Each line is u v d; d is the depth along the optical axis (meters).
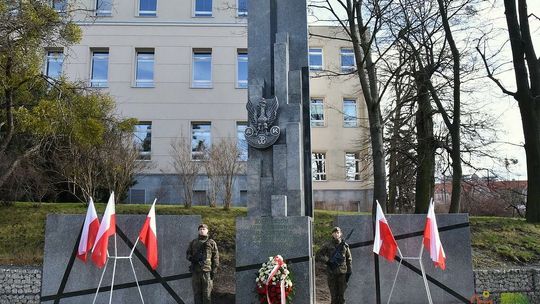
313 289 11.70
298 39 13.31
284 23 13.41
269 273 10.62
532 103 18.25
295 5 13.45
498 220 17.80
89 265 12.00
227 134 30.97
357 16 18.34
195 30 31.92
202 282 10.47
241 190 28.50
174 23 31.84
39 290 12.19
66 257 12.04
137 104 31.00
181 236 12.04
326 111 35.03
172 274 11.90
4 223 17.39
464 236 12.27
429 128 22.53
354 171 34.50
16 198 20.30
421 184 22.36
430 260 12.12
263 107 12.46
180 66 31.53
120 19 31.69
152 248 11.41
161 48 31.64
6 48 15.16
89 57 31.22
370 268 12.02
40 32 16.00
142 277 11.91
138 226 12.14
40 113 16.80
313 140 34.66
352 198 33.91
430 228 10.91
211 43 31.84
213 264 10.67
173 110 31.06
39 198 20.62
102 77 31.42
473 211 36.44
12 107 17.44
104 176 20.09
